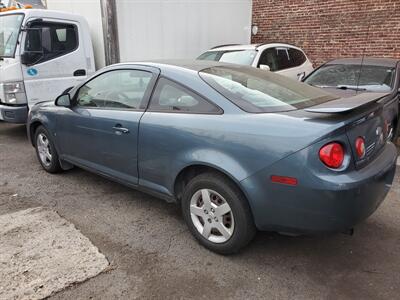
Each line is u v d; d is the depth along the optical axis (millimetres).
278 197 2400
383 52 9156
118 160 3443
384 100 2896
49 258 2744
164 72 3135
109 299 2344
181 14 7285
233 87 2875
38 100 5969
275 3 10922
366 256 2838
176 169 2898
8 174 4555
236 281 2539
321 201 2260
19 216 3418
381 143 2830
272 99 2814
